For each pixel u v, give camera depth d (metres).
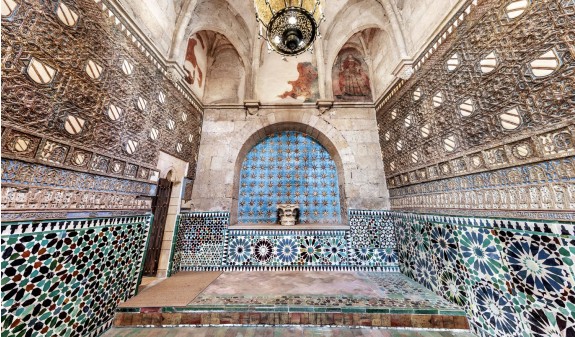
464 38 2.14
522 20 1.59
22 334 1.35
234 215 4.25
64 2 1.61
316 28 2.12
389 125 3.82
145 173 2.66
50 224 1.53
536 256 1.53
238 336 2.06
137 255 2.54
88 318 1.86
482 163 1.96
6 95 1.24
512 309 1.70
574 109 1.30
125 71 2.26
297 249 3.83
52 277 1.54
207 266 3.73
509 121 1.70
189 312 2.27
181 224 3.86
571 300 1.32
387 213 3.91
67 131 1.63
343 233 3.89
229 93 4.59
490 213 1.90
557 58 1.38
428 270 2.80
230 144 4.33
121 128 2.22
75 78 1.70
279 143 4.78
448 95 2.38
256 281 3.14
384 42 4.01
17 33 1.31
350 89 4.54
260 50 4.67
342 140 4.32
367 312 2.26
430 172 2.73
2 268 1.26
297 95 4.55
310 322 2.25
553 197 1.42
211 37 4.53
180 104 3.54
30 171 1.40
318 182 4.58
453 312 2.20
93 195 1.90
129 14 2.32
